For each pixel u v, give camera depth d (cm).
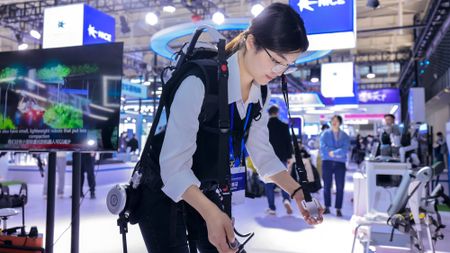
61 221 427
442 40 1024
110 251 314
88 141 211
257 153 117
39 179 811
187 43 103
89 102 213
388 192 310
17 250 236
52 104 219
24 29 1191
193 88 86
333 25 395
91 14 529
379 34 1391
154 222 97
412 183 258
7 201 305
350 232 386
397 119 1628
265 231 389
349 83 1011
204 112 89
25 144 223
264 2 898
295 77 1773
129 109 1739
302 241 352
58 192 622
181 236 99
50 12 528
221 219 75
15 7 1091
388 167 312
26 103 224
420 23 1101
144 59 1717
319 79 1320
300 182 111
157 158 97
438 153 1026
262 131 115
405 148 452
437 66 1285
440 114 1778
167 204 97
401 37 1456
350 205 568
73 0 990
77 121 214
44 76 221
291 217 461
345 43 396
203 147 94
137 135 1330
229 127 85
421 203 275
